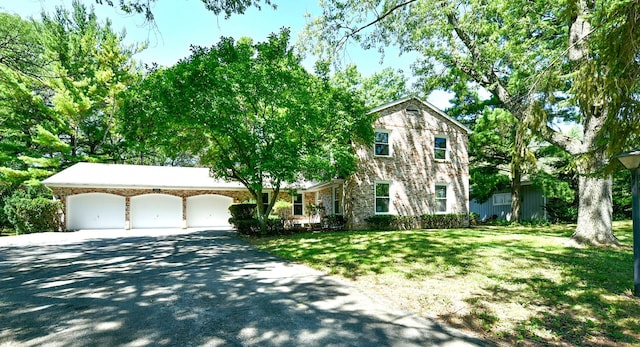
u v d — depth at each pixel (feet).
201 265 26.20
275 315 14.65
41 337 12.39
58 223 59.98
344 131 45.32
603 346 11.67
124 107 40.06
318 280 20.92
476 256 26.89
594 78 14.87
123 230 62.44
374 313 14.89
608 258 25.71
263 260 28.30
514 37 36.06
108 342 11.94
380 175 55.36
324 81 44.65
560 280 19.56
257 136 41.01
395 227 54.39
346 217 55.62
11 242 43.78
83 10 83.20
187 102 37.11
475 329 13.17
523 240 36.65
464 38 38.45
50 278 22.15
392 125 56.65
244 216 56.03
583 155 17.93
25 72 37.86
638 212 17.01
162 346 11.61
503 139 55.88
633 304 15.57
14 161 77.77
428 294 17.39
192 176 72.33
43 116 78.79
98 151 92.27
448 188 59.67
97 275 22.91
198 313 14.92
